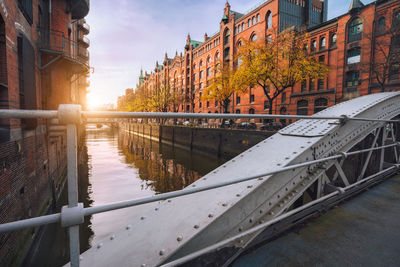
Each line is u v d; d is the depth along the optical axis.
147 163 25.66
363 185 3.64
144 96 67.38
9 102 5.91
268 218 2.18
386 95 4.41
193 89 51.31
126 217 11.13
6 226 0.78
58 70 13.00
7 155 5.29
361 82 21.42
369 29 20.94
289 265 1.79
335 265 1.81
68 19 14.46
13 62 6.38
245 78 21.30
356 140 3.51
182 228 1.69
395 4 19.22
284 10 29.20
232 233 1.86
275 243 2.08
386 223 2.51
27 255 6.38
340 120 2.95
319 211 2.70
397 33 16.75
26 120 7.16
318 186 2.91
